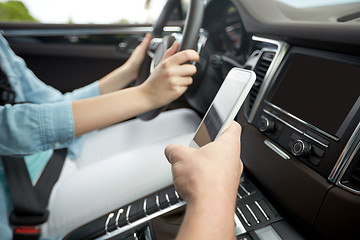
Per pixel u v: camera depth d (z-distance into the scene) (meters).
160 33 0.82
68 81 1.57
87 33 1.55
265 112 0.58
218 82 0.86
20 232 0.57
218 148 0.28
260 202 0.54
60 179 0.74
